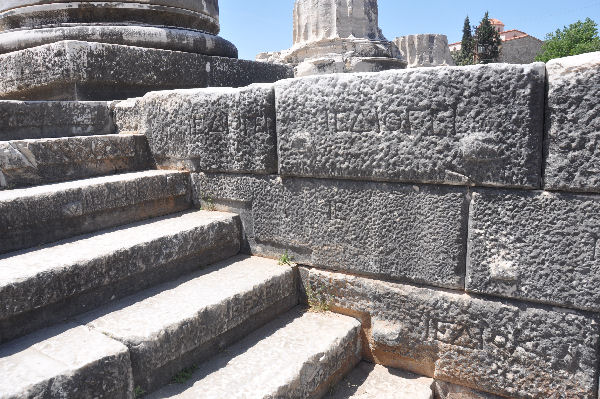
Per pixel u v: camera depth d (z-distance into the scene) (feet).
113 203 10.16
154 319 7.61
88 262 7.84
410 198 8.73
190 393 7.18
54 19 15.40
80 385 6.06
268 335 9.21
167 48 15.90
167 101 12.03
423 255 8.75
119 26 15.10
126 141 12.13
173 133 12.12
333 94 9.12
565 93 7.02
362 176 9.12
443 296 8.65
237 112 10.68
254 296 9.20
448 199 8.32
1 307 6.63
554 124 7.20
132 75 14.37
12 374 5.87
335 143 9.28
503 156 7.63
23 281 6.89
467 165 7.97
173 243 9.51
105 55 13.70
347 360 9.36
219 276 9.85
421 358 9.18
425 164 8.35
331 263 10.00
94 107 12.95
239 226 11.45
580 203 7.17
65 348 6.61
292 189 10.27
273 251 11.00
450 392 9.04
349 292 9.87
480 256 8.13
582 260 7.27
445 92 7.95
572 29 107.76
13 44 15.17
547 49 111.75
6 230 8.31
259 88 10.20
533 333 7.88
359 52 38.34
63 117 12.17
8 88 15.03
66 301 7.64
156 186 11.18
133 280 8.81
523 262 7.76
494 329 8.23
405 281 9.14
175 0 16.42
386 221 9.08
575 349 7.59
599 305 7.22
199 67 16.35
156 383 7.29
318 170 9.64
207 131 11.35
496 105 7.55
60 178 10.59
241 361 8.18
